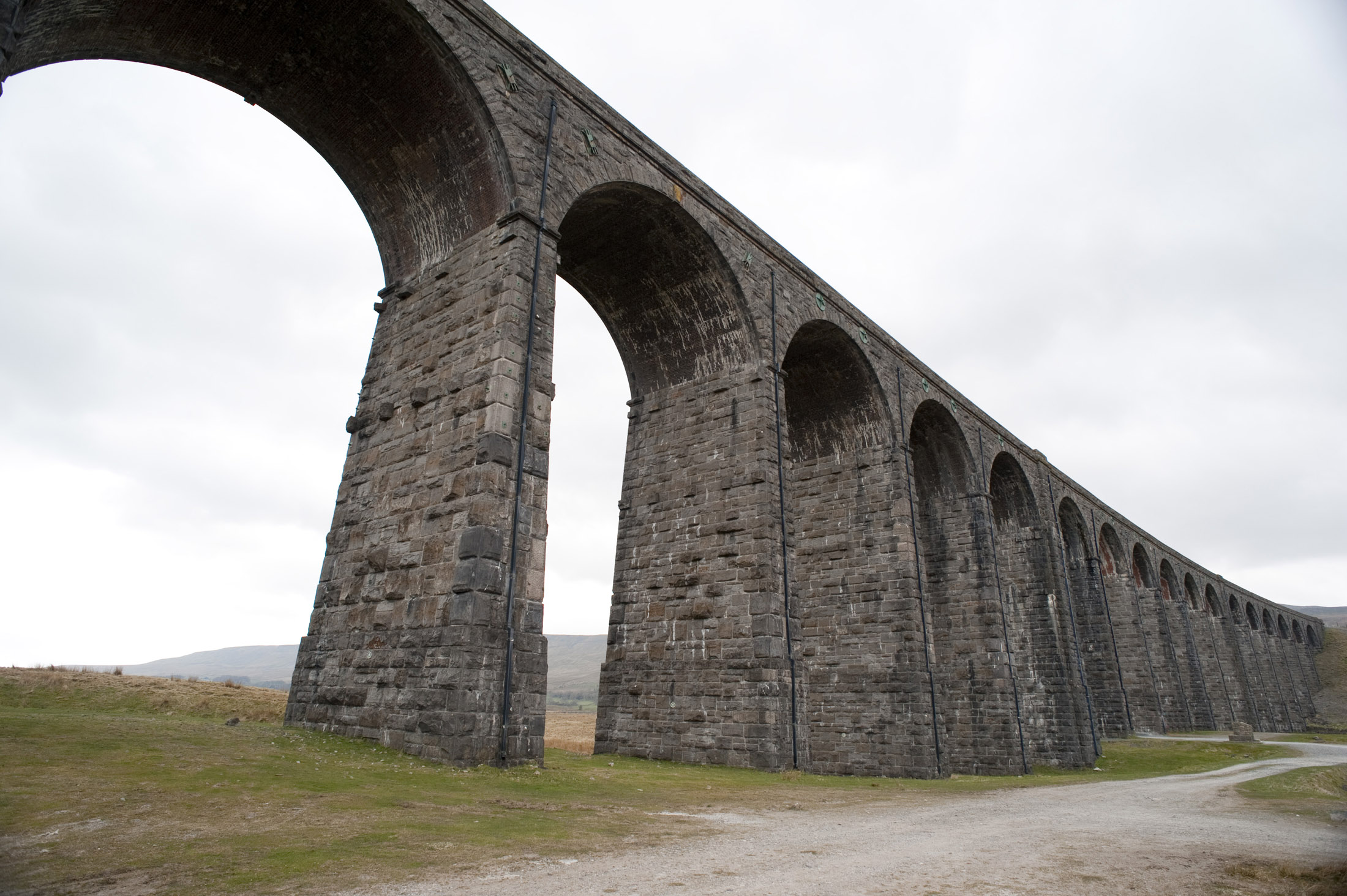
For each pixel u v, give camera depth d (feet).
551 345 57.88
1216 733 192.65
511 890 21.44
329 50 58.49
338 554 61.46
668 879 23.63
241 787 32.30
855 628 95.40
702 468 80.89
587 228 77.25
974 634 109.91
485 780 41.88
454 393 56.70
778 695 68.44
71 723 41.19
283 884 20.71
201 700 75.72
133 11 51.90
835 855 29.32
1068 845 33.99
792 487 106.52
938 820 42.55
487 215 60.90
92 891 19.19
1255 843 34.96
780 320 85.20
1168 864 29.07
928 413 114.73
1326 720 298.15
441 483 54.13
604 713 78.33
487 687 46.70
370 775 39.24
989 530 114.21
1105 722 148.87
